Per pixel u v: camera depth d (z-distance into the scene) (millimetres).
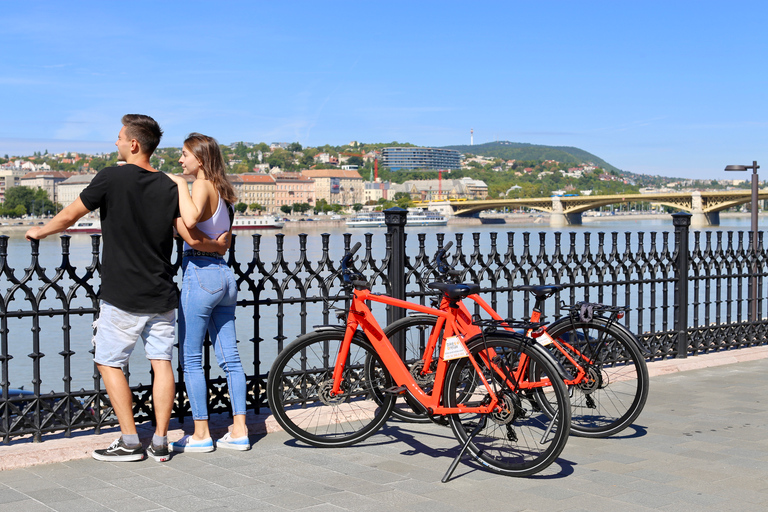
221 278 4598
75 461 4410
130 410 4426
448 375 4379
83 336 23328
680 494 3830
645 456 4527
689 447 4727
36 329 4539
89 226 83875
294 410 5105
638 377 4895
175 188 4387
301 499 3740
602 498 3766
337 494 3820
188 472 4199
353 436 4762
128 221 4277
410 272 5754
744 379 6914
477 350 4270
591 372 4887
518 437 4281
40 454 4340
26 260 44125
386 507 3629
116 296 4305
